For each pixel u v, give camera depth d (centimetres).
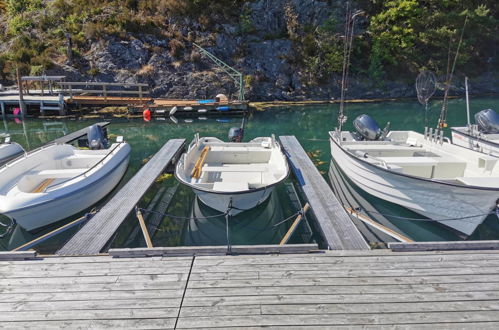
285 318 348
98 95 2053
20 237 642
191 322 343
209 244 632
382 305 365
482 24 2762
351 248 503
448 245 475
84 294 386
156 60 2139
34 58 2072
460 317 348
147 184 778
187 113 1802
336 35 2472
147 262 450
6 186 668
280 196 834
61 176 714
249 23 2392
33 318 349
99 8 2316
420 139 919
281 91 2308
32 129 1503
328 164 1035
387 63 2602
